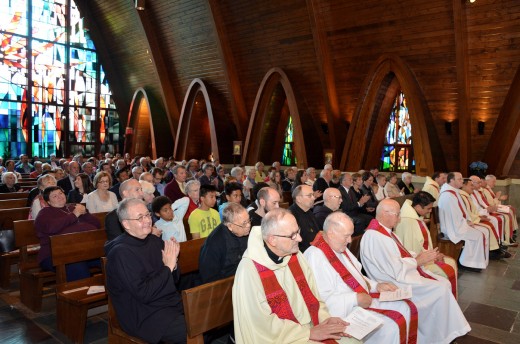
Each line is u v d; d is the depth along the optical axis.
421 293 3.58
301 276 2.79
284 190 9.04
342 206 6.60
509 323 4.16
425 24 10.43
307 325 2.69
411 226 4.42
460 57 10.01
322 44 12.08
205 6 14.10
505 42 9.57
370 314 2.90
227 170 15.98
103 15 17.94
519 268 6.15
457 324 3.56
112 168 9.49
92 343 3.51
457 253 6.03
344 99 13.05
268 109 14.98
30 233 4.45
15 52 16.83
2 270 4.80
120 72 19.53
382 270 3.69
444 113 11.38
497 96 10.30
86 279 3.89
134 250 2.86
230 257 3.26
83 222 4.45
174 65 16.83
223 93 16.05
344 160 12.67
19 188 7.70
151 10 15.73
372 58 11.84
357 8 11.18
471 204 6.69
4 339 3.55
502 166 10.46
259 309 2.48
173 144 19.00
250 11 13.25
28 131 17.25
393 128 13.17
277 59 13.84
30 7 17.11
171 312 2.85
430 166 11.20
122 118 20.34
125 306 2.81
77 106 18.92
